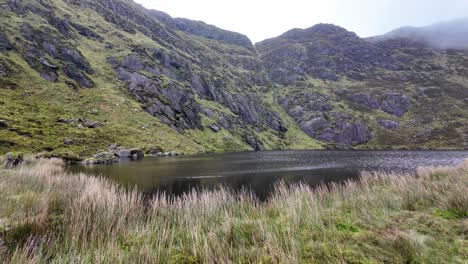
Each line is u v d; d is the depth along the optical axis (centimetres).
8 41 11044
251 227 968
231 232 888
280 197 1445
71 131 7912
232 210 1277
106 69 14538
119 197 1314
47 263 676
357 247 764
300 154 10956
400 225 948
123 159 7312
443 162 6469
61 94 10344
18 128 6650
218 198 1441
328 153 11694
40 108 8712
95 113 10081
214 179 3841
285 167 5656
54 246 758
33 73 10562
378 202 1312
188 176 4131
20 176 2083
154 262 670
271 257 685
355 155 9912
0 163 3538
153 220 1075
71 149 6731
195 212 1185
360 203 1316
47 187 1733
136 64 15725
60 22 15162
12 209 1109
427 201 1266
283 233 852
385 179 2070
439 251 720
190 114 15312
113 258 668
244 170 5053
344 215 1123
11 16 12781
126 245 825
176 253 777
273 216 1180
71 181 2025
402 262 674
